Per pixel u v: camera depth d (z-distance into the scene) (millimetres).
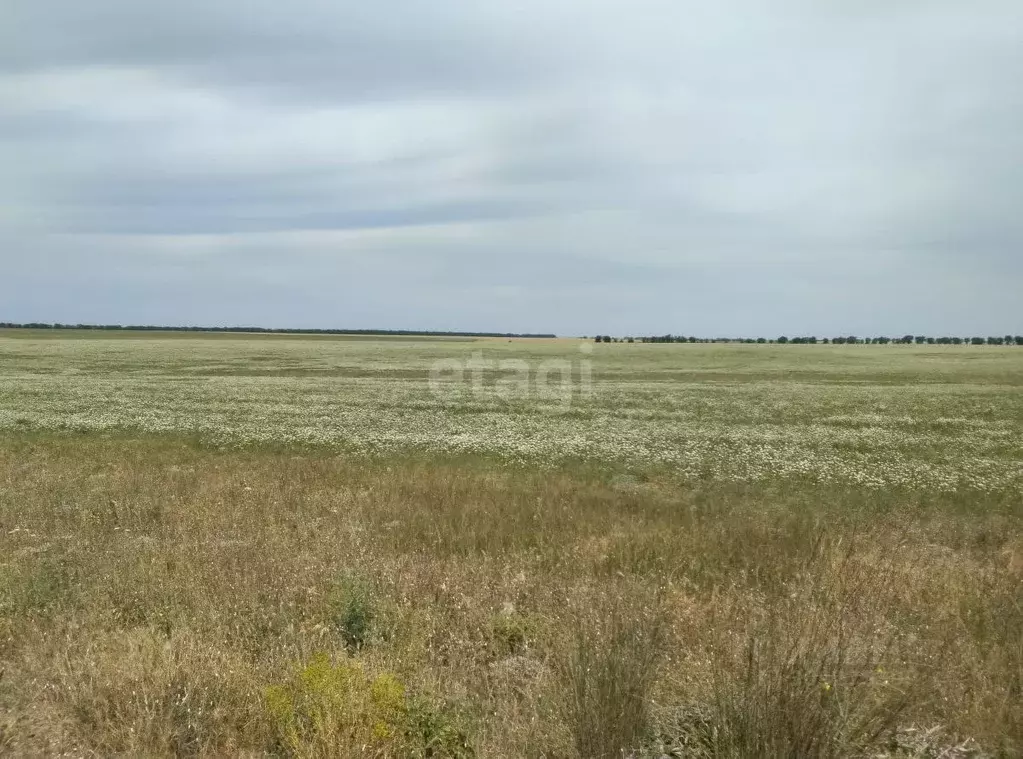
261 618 6758
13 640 6277
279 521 10875
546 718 4723
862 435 23562
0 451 18469
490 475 15766
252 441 21406
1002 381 46656
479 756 4520
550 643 6172
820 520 11070
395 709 4840
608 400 35281
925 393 38438
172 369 53781
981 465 17812
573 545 9656
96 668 5520
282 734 4727
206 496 12531
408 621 6664
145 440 21266
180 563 8133
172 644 5820
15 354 67562
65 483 13617
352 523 10617
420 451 20000
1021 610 6773
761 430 24828
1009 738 4684
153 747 4645
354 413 29031
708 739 4570
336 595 7102
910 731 4676
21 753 4531
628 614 5648
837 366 60688
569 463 18141
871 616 5754
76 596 7281
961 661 5676
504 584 7711
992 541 10531
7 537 9500
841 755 4125
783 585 7152
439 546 9578
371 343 104438
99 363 58250
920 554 9156
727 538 9891
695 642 6152
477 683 5590
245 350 79812
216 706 5094
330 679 4996
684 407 32531
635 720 4461
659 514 11797
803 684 4266
